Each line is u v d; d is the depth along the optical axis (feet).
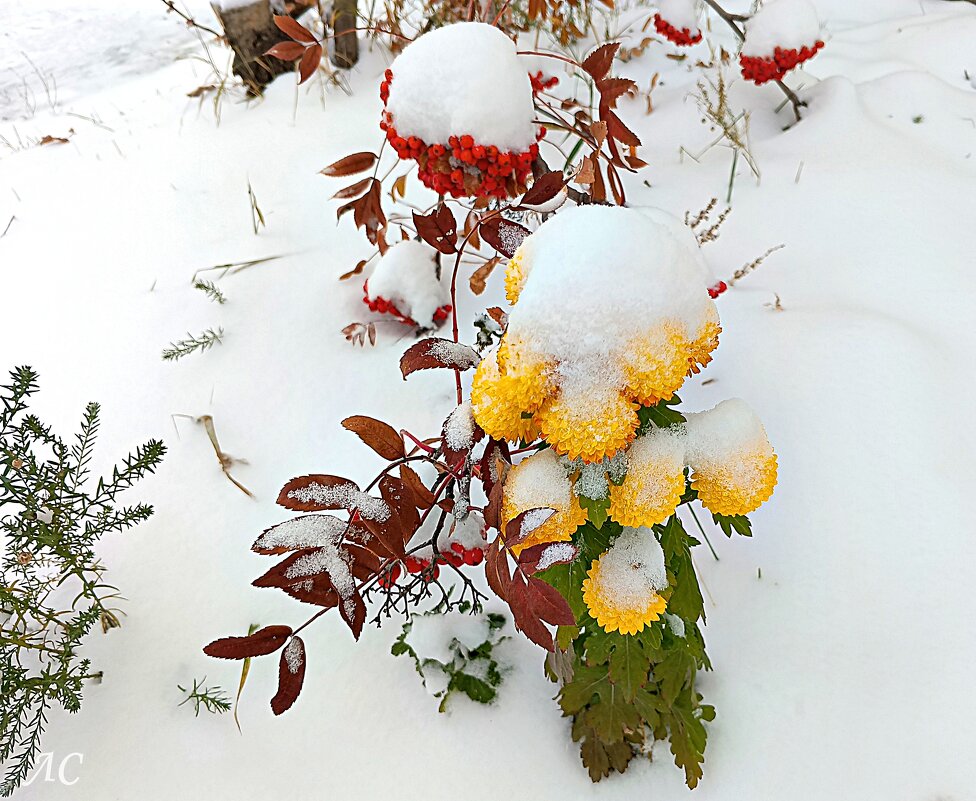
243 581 2.34
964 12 4.58
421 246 2.83
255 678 2.18
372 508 1.66
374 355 2.88
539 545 1.39
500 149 2.04
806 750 2.02
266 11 4.12
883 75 4.03
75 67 5.26
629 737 2.02
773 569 2.27
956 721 2.00
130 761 2.05
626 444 1.37
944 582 2.19
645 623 1.54
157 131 4.24
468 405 1.66
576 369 1.33
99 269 3.34
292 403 2.75
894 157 3.42
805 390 2.55
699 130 3.75
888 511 2.31
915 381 2.52
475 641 2.15
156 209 3.63
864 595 2.20
